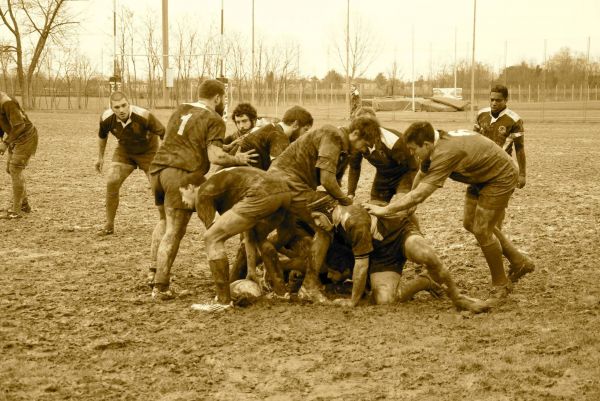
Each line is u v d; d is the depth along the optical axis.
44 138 28.70
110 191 10.75
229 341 6.29
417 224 8.15
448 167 7.06
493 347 6.09
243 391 5.26
